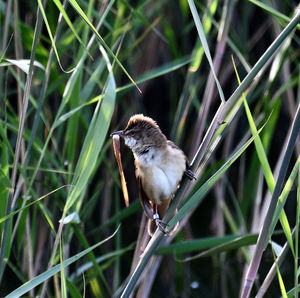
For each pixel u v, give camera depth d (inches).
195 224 547.2
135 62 486.3
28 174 368.5
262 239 235.1
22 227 317.1
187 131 535.2
